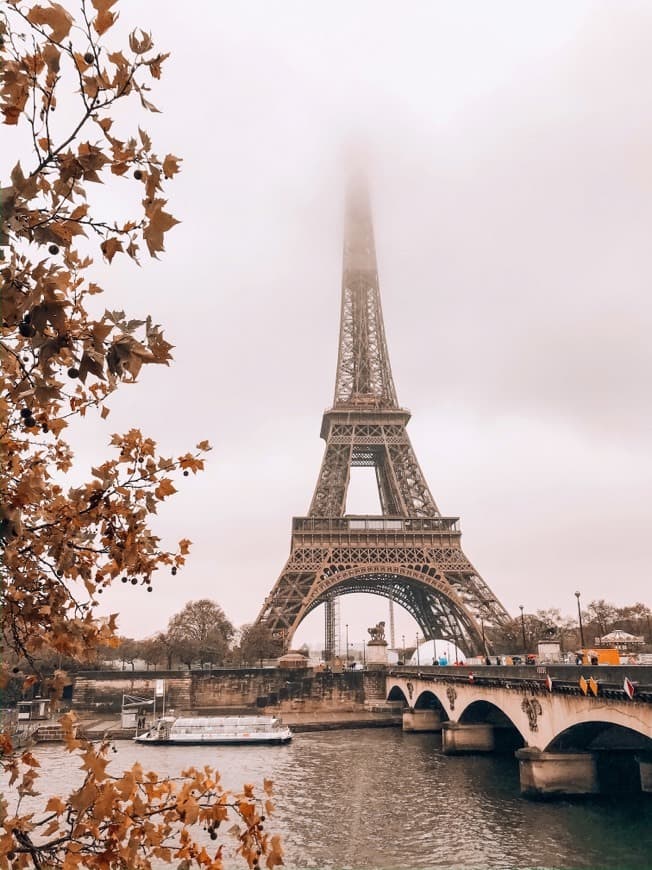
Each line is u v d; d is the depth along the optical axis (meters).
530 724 67.56
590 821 58.50
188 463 9.35
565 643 189.62
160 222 7.00
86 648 8.55
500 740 100.56
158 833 7.80
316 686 163.62
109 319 7.28
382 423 191.88
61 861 7.40
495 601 161.25
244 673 164.50
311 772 86.94
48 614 8.54
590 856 50.34
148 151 6.96
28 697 126.38
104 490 8.84
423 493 180.50
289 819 63.84
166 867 41.16
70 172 6.76
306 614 171.00
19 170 6.41
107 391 9.23
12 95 6.54
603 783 68.75
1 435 7.59
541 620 186.88
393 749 107.44
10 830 7.25
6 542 7.57
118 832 7.67
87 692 160.75
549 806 63.34
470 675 91.50
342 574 162.12
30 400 7.18
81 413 9.19
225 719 121.44
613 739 67.88
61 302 6.72
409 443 189.50
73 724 8.14
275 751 105.94
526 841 54.34
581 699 56.34
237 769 88.81
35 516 8.86
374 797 72.50
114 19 6.54
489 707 101.00
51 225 6.87
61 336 6.89
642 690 46.34
